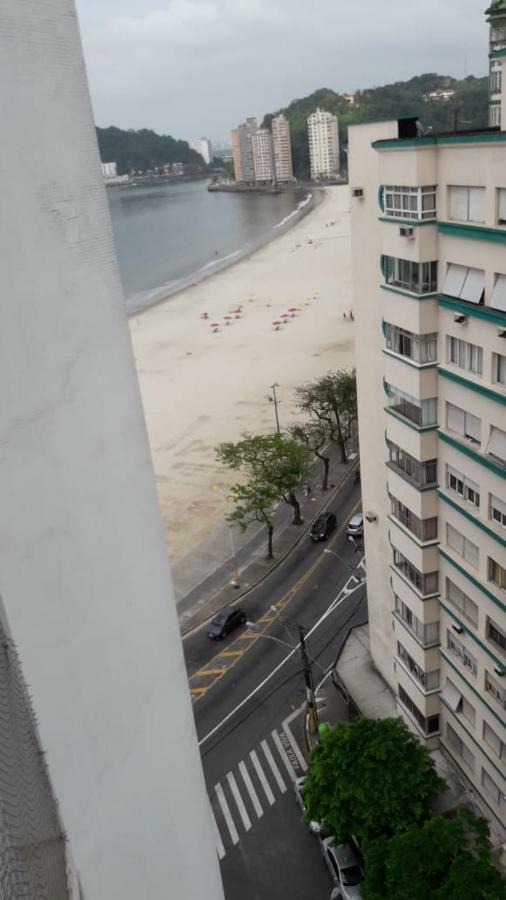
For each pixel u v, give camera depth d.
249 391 93.12
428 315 24.64
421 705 31.64
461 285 23.03
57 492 7.15
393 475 29.23
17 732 6.11
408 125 24.28
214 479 70.75
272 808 34.25
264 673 43.25
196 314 139.12
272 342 113.81
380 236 26.88
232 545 55.59
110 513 8.02
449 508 26.78
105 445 7.82
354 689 37.53
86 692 7.89
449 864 23.62
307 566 54.12
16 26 6.20
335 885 29.98
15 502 6.66
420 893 22.70
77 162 7.00
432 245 23.80
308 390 73.31
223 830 33.38
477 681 27.56
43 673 7.20
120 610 8.39
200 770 10.86
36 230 6.57
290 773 36.06
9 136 6.20
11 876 4.71
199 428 83.12
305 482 65.88
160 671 9.40
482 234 21.33
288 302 139.50
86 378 7.41
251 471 60.41
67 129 6.83
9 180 6.24
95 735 8.12
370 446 32.62
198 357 110.62
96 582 7.88
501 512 23.83
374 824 27.36
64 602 7.41
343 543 56.41
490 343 22.23
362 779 28.06
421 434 26.33
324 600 49.59
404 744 29.12
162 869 9.87
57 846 6.55
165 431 83.25
